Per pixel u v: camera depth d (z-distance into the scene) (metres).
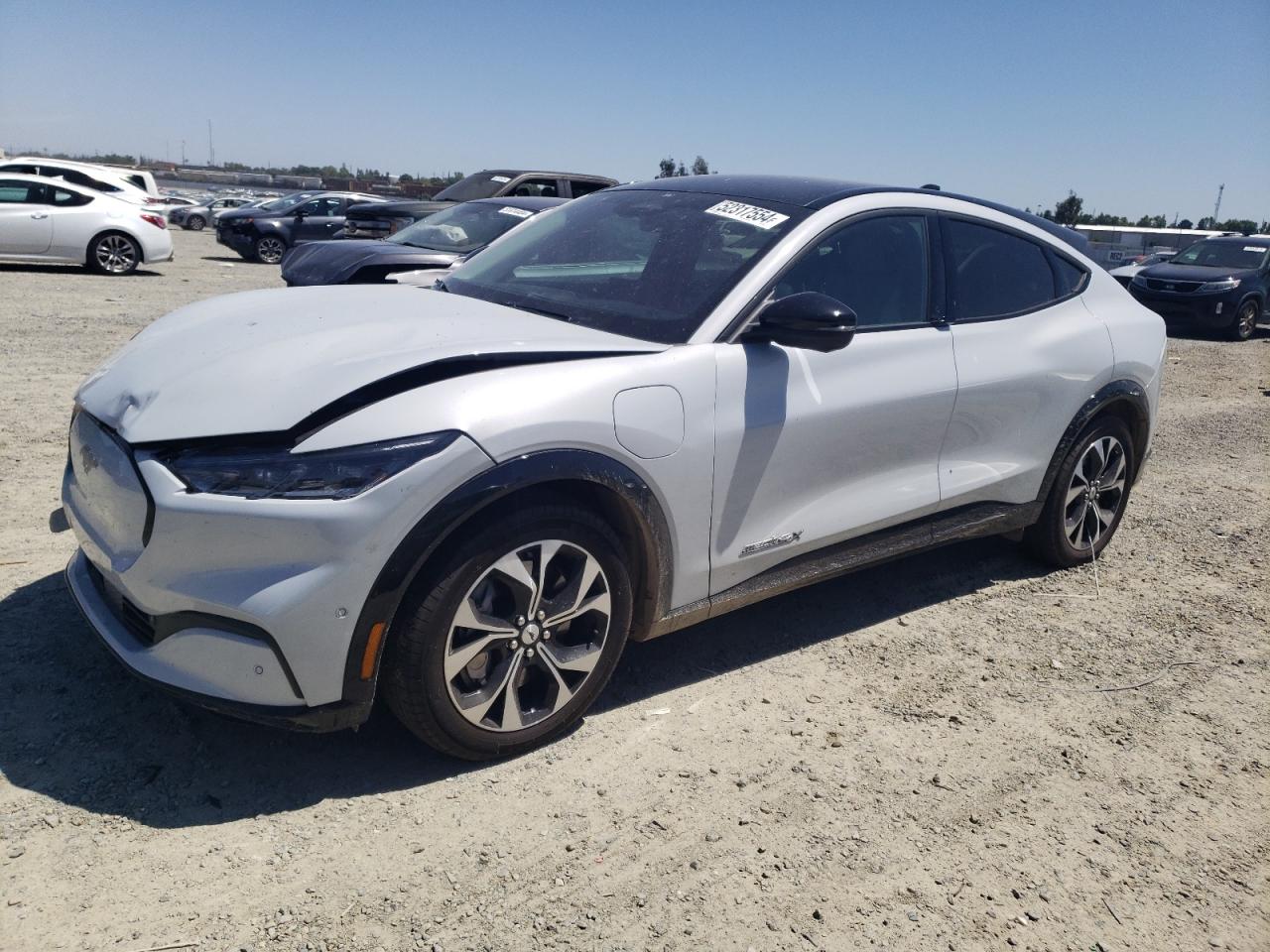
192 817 2.53
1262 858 2.77
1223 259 16.36
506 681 2.78
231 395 2.59
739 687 3.45
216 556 2.43
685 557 3.12
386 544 2.45
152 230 16.50
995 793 2.95
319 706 2.51
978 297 4.08
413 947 2.17
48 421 6.00
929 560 4.82
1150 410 4.75
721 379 3.10
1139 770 3.15
